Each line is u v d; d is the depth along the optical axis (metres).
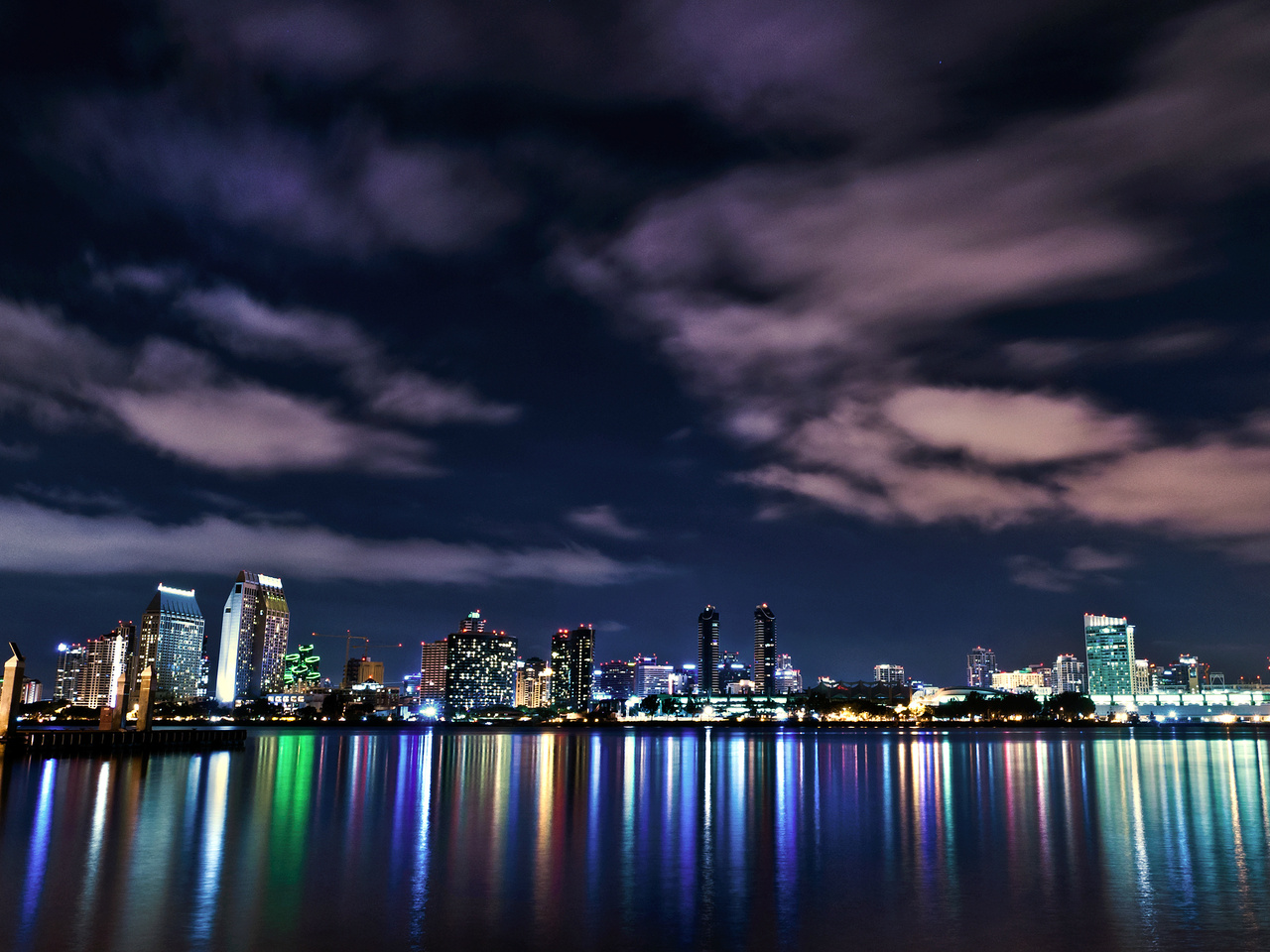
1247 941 36.78
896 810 81.06
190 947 35.00
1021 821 73.12
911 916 40.84
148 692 170.88
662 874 50.09
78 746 150.50
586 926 38.84
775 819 74.25
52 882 46.09
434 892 44.97
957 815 77.19
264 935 36.72
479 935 37.31
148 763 132.75
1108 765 151.88
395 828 66.88
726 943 36.56
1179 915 40.88
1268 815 76.81
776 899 44.00
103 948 34.69
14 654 144.12
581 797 91.62
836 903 43.22
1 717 141.25
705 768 144.12
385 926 38.41
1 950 34.41
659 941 36.75
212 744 185.12
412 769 136.88
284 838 61.25
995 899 44.12
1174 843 61.62
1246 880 48.81
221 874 48.62
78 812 73.31
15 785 94.38
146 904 41.44
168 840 59.81
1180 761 165.75
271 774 117.25
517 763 157.25
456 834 64.38
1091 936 37.53
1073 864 53.69
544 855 55.97
